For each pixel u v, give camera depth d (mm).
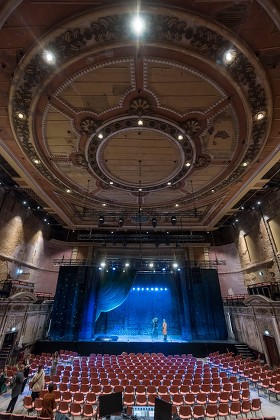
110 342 16234
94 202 14953
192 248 21672
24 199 16188
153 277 21531
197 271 19688
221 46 5988
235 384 8867
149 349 16062
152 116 8258
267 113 7758
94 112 8109
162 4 5223
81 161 10773
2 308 12430
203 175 11844
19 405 8617
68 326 17516
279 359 12867
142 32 5754
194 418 6863
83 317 17891
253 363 12125
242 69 6465
